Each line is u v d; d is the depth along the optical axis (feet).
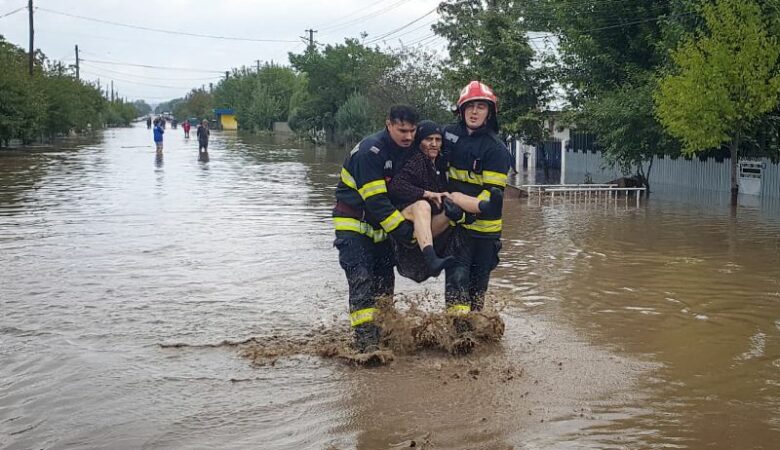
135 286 29.37
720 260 36.04
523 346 21.99
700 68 55.83
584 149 100.22
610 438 15.72
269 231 44.01
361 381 19.08
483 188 21.40
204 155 127.13
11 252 36.52
